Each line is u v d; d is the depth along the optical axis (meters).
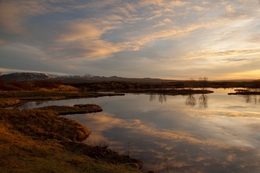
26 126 21.33
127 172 12.45
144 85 147.12
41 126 23.02
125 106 50.38
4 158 11.92
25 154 13.23
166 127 27.67
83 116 36.09
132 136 23.28
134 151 18.28
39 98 63.84
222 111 40.97
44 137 18.61
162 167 15.01
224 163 15.81
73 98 70.81
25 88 89.19
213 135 23.53
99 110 42.50
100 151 15.72
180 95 84.62
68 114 37.97
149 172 13.46
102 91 111.50
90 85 134.50
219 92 99.44
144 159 16.44
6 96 63.25
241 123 29.80
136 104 54.47
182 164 15.55
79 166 12.47
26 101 58.31
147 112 40.84
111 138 22.47
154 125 28.92
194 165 15.43
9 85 85.88
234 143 20.64
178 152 18.11
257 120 31.91
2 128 18.89
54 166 11.82
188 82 124.69
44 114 27.02
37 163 11.93
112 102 59.31
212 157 17.05
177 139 22.05
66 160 13.19
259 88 112.44
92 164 13.07
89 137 22.86
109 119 33.47
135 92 103.44
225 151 18.41
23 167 11.08
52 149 15.16
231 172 14.34
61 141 17.80
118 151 18.17
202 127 27.53
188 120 32.34
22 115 24.53
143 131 25.58
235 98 68.31
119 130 26.09
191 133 24.50
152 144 20.33
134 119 33.53
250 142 20.92
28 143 15.66
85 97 75.50
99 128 27.17
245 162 16.05
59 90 100.75
